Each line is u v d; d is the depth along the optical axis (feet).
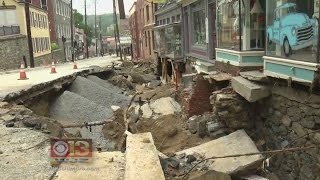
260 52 36.04
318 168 25.00
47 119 37.40
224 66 42.14
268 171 29.78
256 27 36.29
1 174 20.47
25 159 22.77
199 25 58.49
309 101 25.99
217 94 35.35
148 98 65.10
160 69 99.91
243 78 34.37
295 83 27.43
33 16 148.05
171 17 84.02
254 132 34.63
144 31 136.46
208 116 40.55
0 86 52.70
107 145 40.83
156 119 48.24
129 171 19.12
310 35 24.17
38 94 51.90
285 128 29.48
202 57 55.47
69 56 241.35
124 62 133.28
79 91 67.41
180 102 53.62
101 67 101.65
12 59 121.29
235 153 29.86
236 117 34.45
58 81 61.57
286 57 27.66
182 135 40.73
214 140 32.99
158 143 40.70
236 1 37.06
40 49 159.63
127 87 88.84
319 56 23.18
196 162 28.43
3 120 33.50
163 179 18.17
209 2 50.37
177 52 71.67
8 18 136.15
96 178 19.45
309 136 26.21
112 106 61.57
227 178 23.44
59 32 216.74
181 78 69.31
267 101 32.09
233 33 38.58
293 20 26.40
